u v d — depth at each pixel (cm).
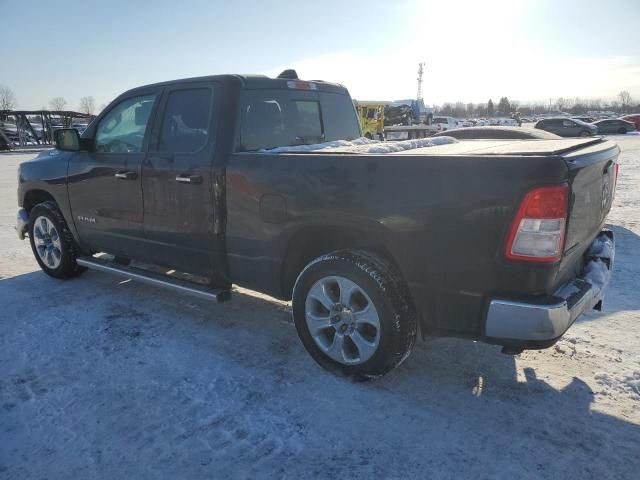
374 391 316
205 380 332
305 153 333
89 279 543
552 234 255
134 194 428
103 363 356
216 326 418
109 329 412
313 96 461
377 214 298
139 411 298
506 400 305
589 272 319
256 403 305
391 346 302
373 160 300
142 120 430
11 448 267
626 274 527
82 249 513
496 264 267
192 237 394
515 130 688
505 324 269
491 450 261
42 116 3903
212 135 379
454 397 309
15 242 732
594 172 297
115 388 323
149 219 421
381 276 299
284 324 420
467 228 271
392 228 295
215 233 377
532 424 282
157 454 261
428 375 334
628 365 342
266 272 360
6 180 1591
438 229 280
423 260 289
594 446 263
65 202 500
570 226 267
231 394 315
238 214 362
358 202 304
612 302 454
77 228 499
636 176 1341
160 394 316
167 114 411
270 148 409
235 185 360
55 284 528
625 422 282
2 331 411
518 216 257
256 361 357
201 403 306
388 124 3150
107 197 454
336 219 315
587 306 297
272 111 412
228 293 390
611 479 240
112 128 457
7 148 3534
